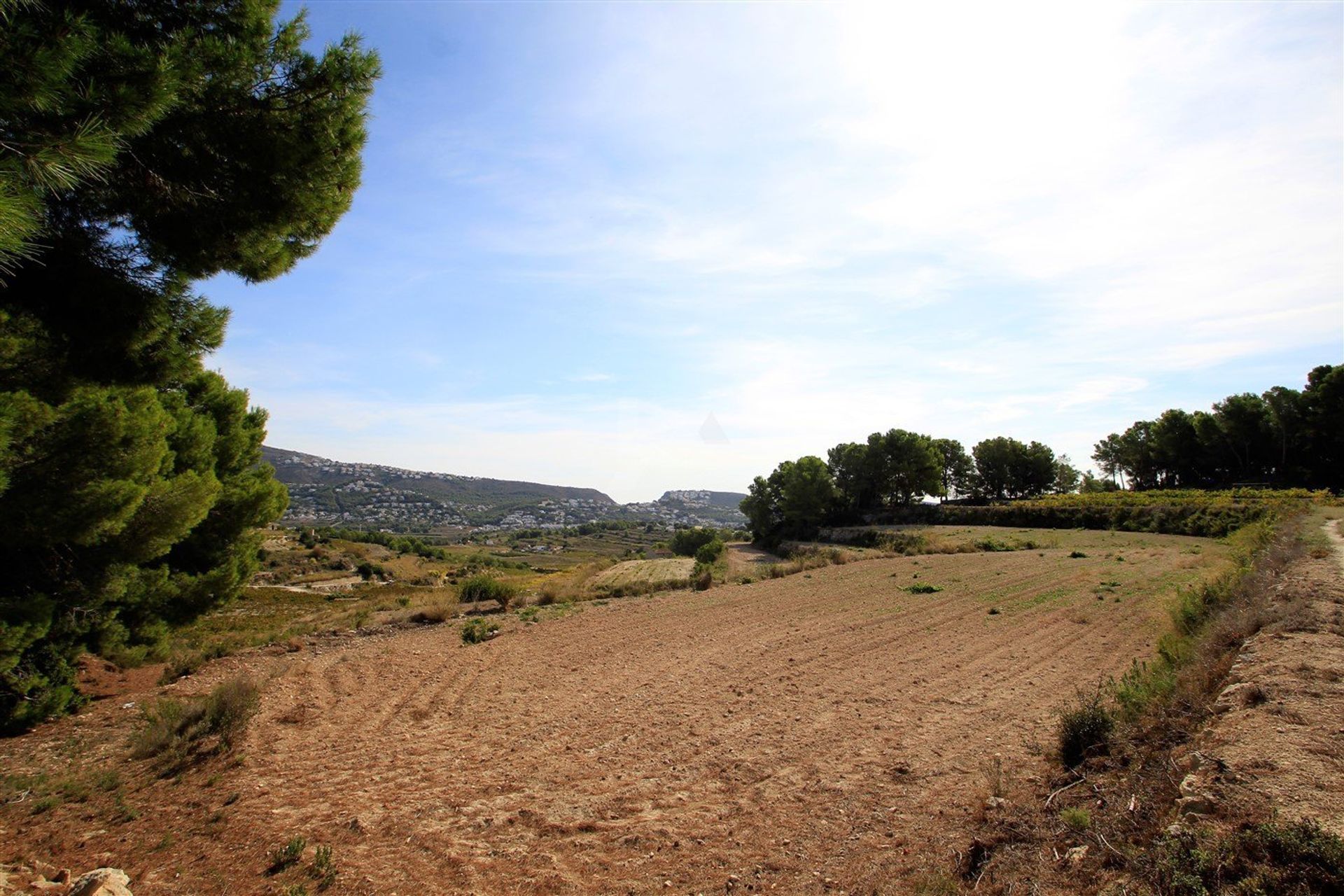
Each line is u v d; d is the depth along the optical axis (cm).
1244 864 329
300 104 648
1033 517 5412
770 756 795
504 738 888
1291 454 6116
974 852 484
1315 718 505
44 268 613
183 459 1520
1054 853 436
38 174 388
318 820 629
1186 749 522
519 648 1508
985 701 986
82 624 1111
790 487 7556
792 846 559
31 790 714
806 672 1216
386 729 928
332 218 772
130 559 1176
